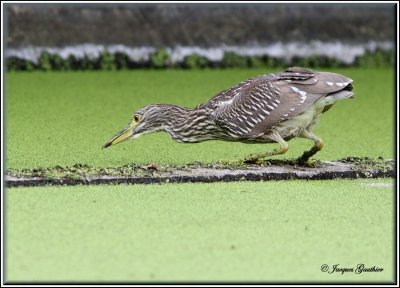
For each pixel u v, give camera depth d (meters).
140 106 21.80
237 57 26.75
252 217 13.38
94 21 26.27
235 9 27.05
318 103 15.54
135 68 26.31
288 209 13.83
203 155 17.36
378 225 13.13
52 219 13.11
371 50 27.45
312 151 16.12
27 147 17.62
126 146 17.98
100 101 22.23
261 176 15.66
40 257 11.63
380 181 15.76
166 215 13.38
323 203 14.20
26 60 25.59
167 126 16.30
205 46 26.70
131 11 26.52
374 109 22.41
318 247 12.19
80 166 15.88
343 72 26.66
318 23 27.31
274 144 18.27
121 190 14.69
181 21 26.73
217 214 13.50
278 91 15.49
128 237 12.38
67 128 19.42
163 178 15.29
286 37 27.09
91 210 13.56
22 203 13.84
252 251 11.98
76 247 11.98
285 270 11.41
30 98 22.33
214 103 15.95
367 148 18.36
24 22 25.69
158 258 11.66
